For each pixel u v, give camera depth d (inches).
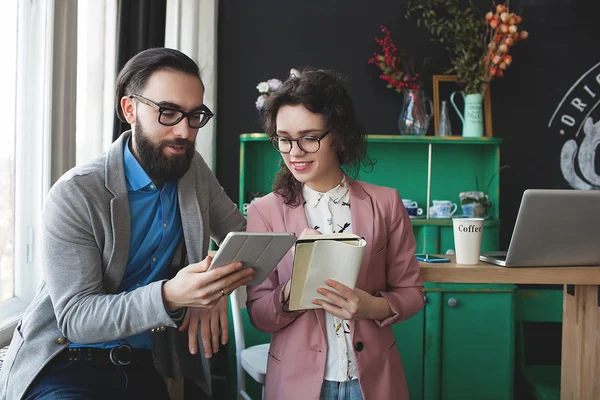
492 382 118.0
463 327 117.7
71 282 55.2
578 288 77.4
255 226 62.5
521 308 121.6
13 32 83.8
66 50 86.4
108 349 60.0
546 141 142.7
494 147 132.7
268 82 128.3
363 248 51.9
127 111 59.2
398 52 136.6
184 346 66.6
